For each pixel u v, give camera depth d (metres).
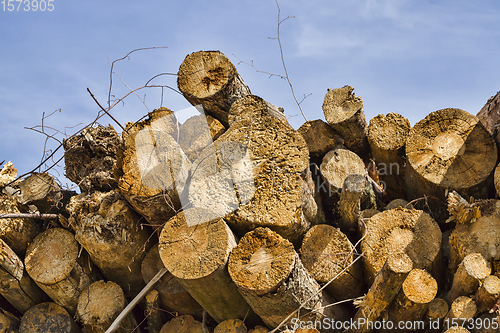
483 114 4.63
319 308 3.36
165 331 4.09
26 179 4.50
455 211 3.52
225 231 3.37
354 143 4.37
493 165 3.70
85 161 4.47
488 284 3.03
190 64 4.35
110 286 4.11
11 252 4.04
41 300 4.25
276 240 3.25
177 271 3.32
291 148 3.77
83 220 3.93
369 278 3.64
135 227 4.01
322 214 4.16
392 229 3.66
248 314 3.70
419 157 3.84
